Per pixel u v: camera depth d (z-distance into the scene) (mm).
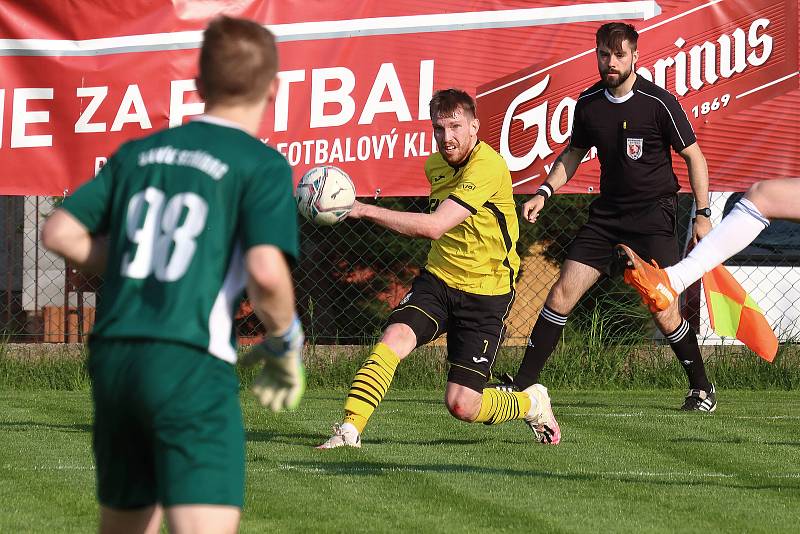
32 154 33562
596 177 33375
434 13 33344
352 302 37344
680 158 33219
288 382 9969
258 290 9273
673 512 16062
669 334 28922
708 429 25312
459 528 14828
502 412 22109
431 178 22766
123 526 10055
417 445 22609
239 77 9883
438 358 35094
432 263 22125
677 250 27922
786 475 19422
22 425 25188
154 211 9664
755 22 33375
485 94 33500
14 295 41469
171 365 9266
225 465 9273
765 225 16203
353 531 14531
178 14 33562
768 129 33406
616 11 33406
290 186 9648
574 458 21078
